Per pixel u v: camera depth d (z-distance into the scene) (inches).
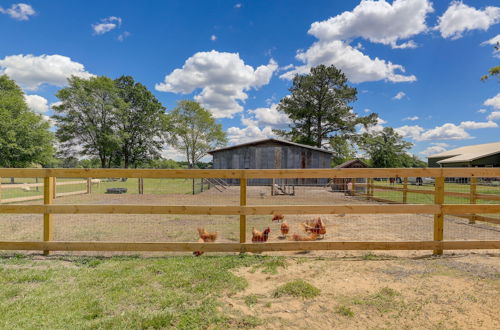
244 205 187.2
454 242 191.3
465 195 335.0
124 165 1818.4
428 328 101.2
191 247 182.7
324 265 164.9
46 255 182.4
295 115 1568.7
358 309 114.2
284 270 156.5
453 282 140.3
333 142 1612.9
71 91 1505.9
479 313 110.4
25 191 669.3
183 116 2130.9
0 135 1063.6
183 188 827.4
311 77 1518.2
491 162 1209.4
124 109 1656.0
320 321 105.6
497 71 829.8
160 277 141.5
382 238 245.8
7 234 255.4
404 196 441.1
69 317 104.9
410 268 160.6
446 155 1581.0
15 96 1283.2
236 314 109.0
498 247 191.6
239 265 161.9
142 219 333.4
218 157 943.7
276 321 105.1
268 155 916.6
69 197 569.0
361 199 522.6
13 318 103.6
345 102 1552.7
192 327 100.0
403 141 1975.9
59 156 1555.1
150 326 100.1
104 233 259.0
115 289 128.6
